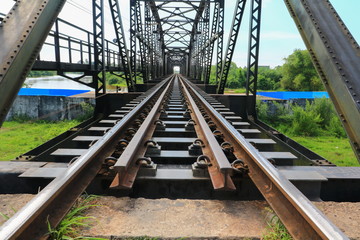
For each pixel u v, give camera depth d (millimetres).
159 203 2191
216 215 2029
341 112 2945
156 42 43375
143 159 2750
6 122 22891
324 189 2828
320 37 3357
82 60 13578
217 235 1782
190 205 2166
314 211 1559
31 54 3592
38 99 23500
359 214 2064
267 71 73125
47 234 1625
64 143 6309
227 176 2260
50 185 1885
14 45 3242
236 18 14430
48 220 1723
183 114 6820
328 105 23297
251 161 2832
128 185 2283
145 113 6379
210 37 24281
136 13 22594
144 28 29828
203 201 2234
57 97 23500
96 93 13539
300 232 1618
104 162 2809
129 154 2609
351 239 1739
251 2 11844
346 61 3068
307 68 55844
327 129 21922
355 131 2664
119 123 4203
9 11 3641
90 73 13867
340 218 2006
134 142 3113
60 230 1699
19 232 1388
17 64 3180
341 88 2900
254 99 12438
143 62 27859
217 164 2596
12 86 3113
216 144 3121
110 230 1834
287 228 1675
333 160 13609
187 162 3742
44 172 2676
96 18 13336
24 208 1581
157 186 2705
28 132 19234
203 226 1888
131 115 5027
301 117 21250
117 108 12828
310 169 3037
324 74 3301
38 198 1692
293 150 5965
